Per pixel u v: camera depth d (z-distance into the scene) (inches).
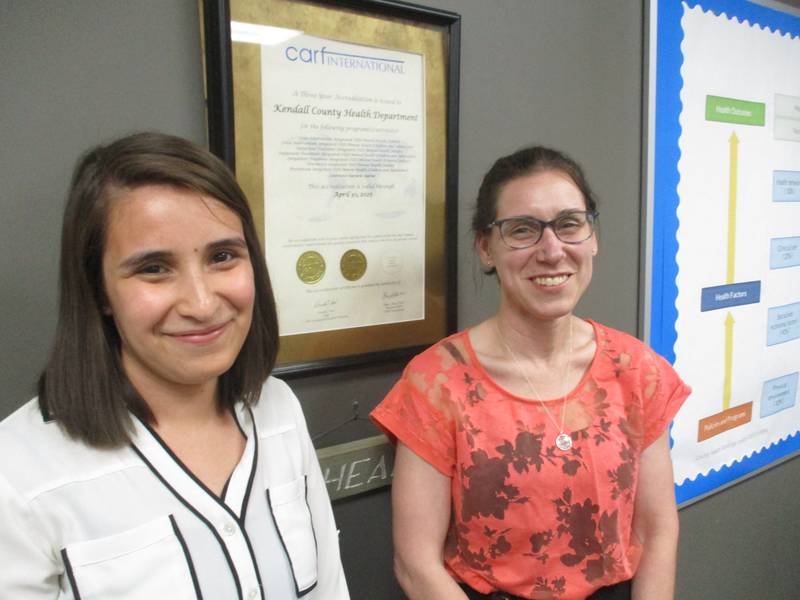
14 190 28.7
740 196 58.7
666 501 37.0
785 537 71.5
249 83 32.9
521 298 33.4
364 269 39.0
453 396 33.4
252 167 33.7
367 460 40.3
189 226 21.0
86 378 21.6
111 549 20.8
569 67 47.0
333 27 35.4
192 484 22.8
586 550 33.4
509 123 44.4
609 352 36.5
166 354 21.6
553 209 32.2
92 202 20.8
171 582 21.4
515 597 33.6
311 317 37.4
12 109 28.2
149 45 31.2
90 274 21.4
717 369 59.8
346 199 37.5
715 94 55.3
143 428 22.8
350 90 36.5
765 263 62.2
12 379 29.9
